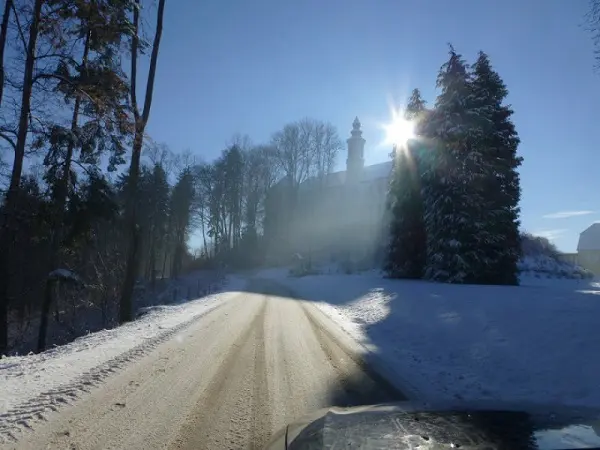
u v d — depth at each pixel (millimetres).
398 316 14336
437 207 25234
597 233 59156
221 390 6121
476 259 23844
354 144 68875
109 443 4258
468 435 2541
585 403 5586
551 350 7809
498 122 28047
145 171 48844
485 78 28516
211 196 68188
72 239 20203
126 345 9266
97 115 16219
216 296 24453
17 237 18906
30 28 14539
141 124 17422
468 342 9570
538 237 50500
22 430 4512
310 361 8172
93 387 6051
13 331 26047
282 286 35250
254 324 12969
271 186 72312
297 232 70000
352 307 18875
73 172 18594
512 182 26625
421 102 30453
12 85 14992
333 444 2543
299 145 71000
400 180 29797
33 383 6230
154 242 49938
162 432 4555
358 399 5891
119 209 21531
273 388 6293
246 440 4383
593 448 2236
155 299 36719
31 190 17484
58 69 15562
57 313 26328
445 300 14883
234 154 68312
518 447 2303
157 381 6477
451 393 6289
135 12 17359
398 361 8602
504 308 11734
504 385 6707
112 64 16688
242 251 68062
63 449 4105
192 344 9508
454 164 24781
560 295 13477
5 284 15188
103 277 28953
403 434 2617
